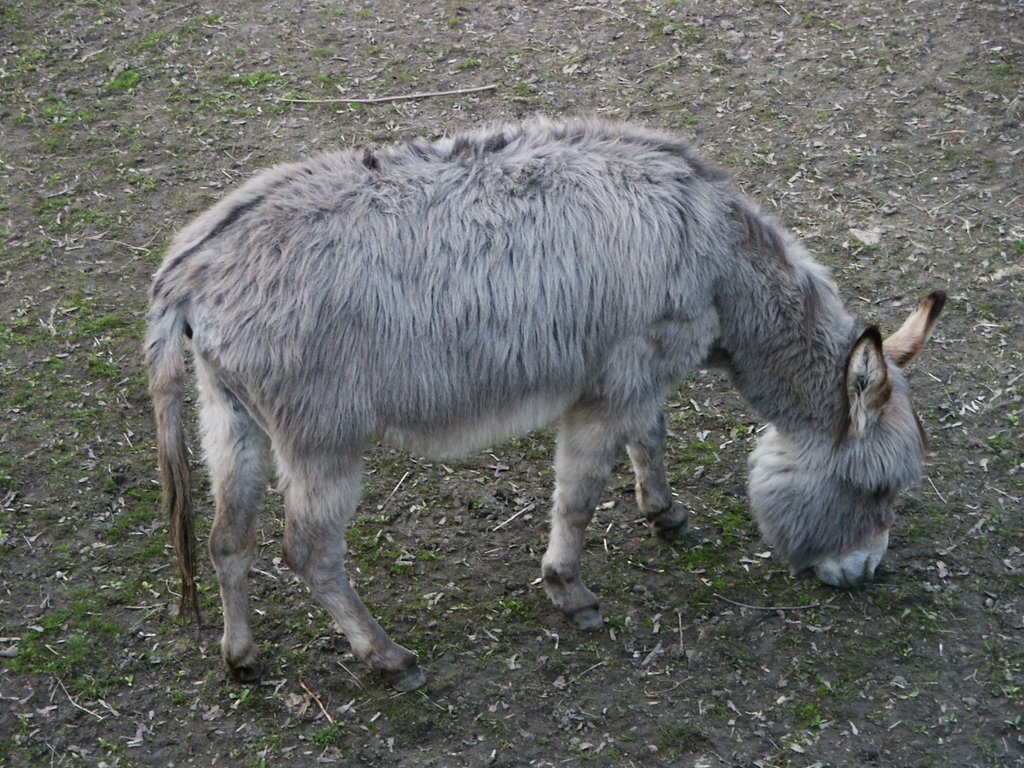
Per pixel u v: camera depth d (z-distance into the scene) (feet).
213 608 14.64
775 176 22.88
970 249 21.15
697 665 14.03
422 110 24.77
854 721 13.29
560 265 12.62
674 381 13.78
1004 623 14.60
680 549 15.88
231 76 25.81
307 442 12.26
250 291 11.98
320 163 12.86
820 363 13.82
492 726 13.17
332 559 12.87
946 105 24.98
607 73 26.11
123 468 16.66
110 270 20.29
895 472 13.91
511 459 17.42
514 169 12.89
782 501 14.39
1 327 18.85
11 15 27.48
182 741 12.90
